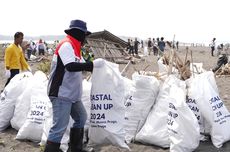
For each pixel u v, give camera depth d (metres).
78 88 5.09
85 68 4.89
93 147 5.64
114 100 5.62
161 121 5.79
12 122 6.58
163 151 5.54
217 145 5.73
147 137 5.80
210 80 6.22
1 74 16.80
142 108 6.04
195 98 5.92
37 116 6.00
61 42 4.94
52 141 4.94
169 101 5.58
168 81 6.04
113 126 5.61
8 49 7.96
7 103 6.68
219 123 5.79
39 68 13.71
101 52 15.50
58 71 4.93
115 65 5.78
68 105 4.98
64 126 5.00
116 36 20.64
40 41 31.62
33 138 6.03
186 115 5.32
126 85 6.50
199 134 5.42
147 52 33.00
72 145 5.43
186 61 6.66
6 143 5.97
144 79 6.05
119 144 5.59
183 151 5.29
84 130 5.77
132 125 6.05
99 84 5.63
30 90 6.50
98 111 5.62
